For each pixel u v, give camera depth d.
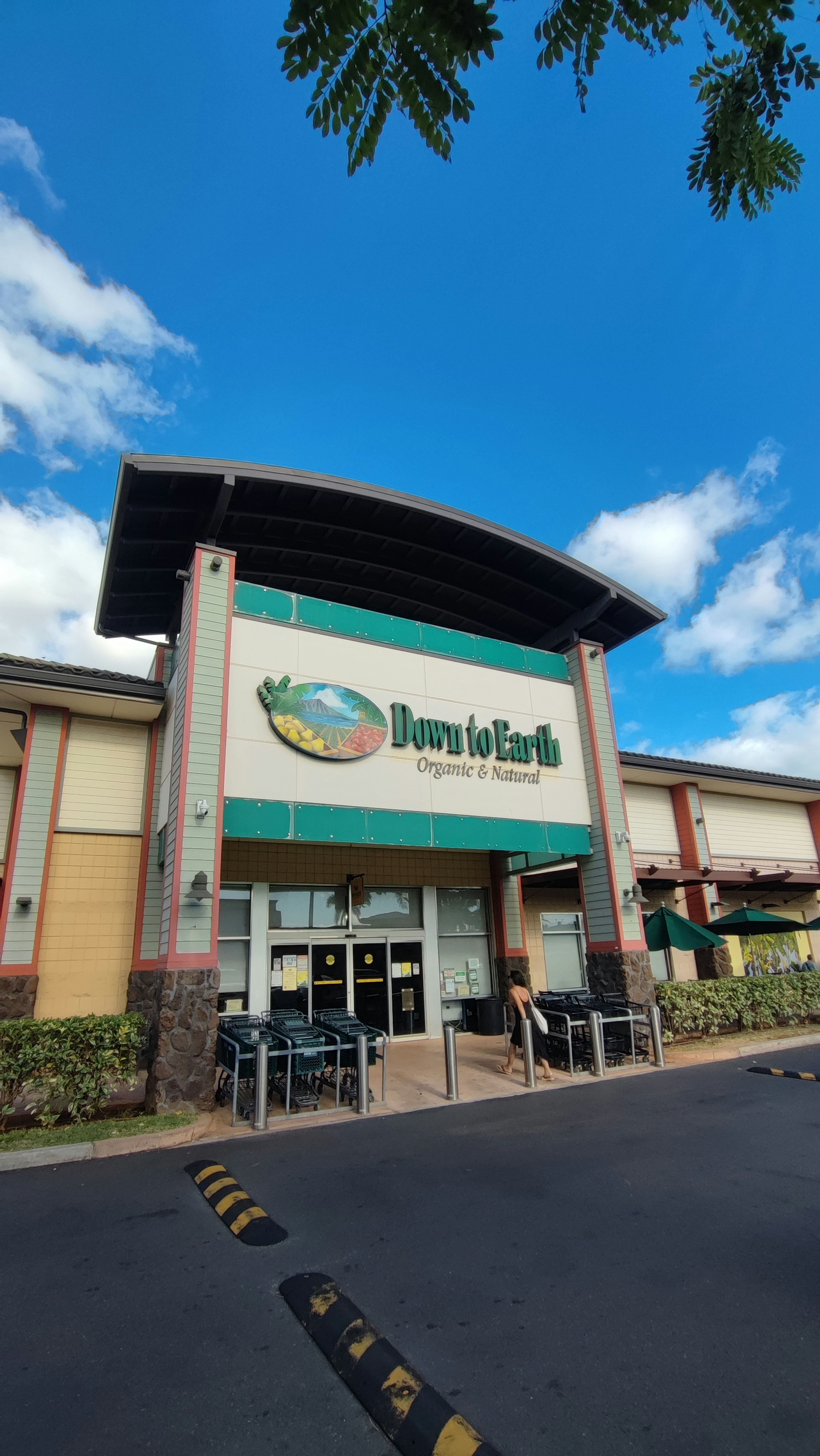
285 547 14.41
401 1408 3.02
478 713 12.82
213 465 11.51
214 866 9.26
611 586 15.28
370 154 2.09
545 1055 10.19
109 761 12.77
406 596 16.47
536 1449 2.77
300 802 10.40
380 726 11.43
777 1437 2.81
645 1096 8.91
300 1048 8.44
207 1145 7.19
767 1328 3.62
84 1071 7.77
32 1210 5.45
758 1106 8.22
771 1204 5.30
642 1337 3.56
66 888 11.84
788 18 2.13
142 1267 4.43
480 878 16.25
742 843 20.48
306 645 11.16
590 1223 4.99
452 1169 6.25
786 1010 14.16
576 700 14.34
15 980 10.95
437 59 1.93
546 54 2.07
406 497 13.43
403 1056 12.48
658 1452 2.75
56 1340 3.63
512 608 16.84
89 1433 2.93
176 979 8.62
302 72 1.95
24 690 11.52
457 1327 3.67
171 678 12.44
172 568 13.63
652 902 18.75
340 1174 6.16
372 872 14.78
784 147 2.51
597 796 13.50
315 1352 3.54
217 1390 3.23
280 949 13.59
